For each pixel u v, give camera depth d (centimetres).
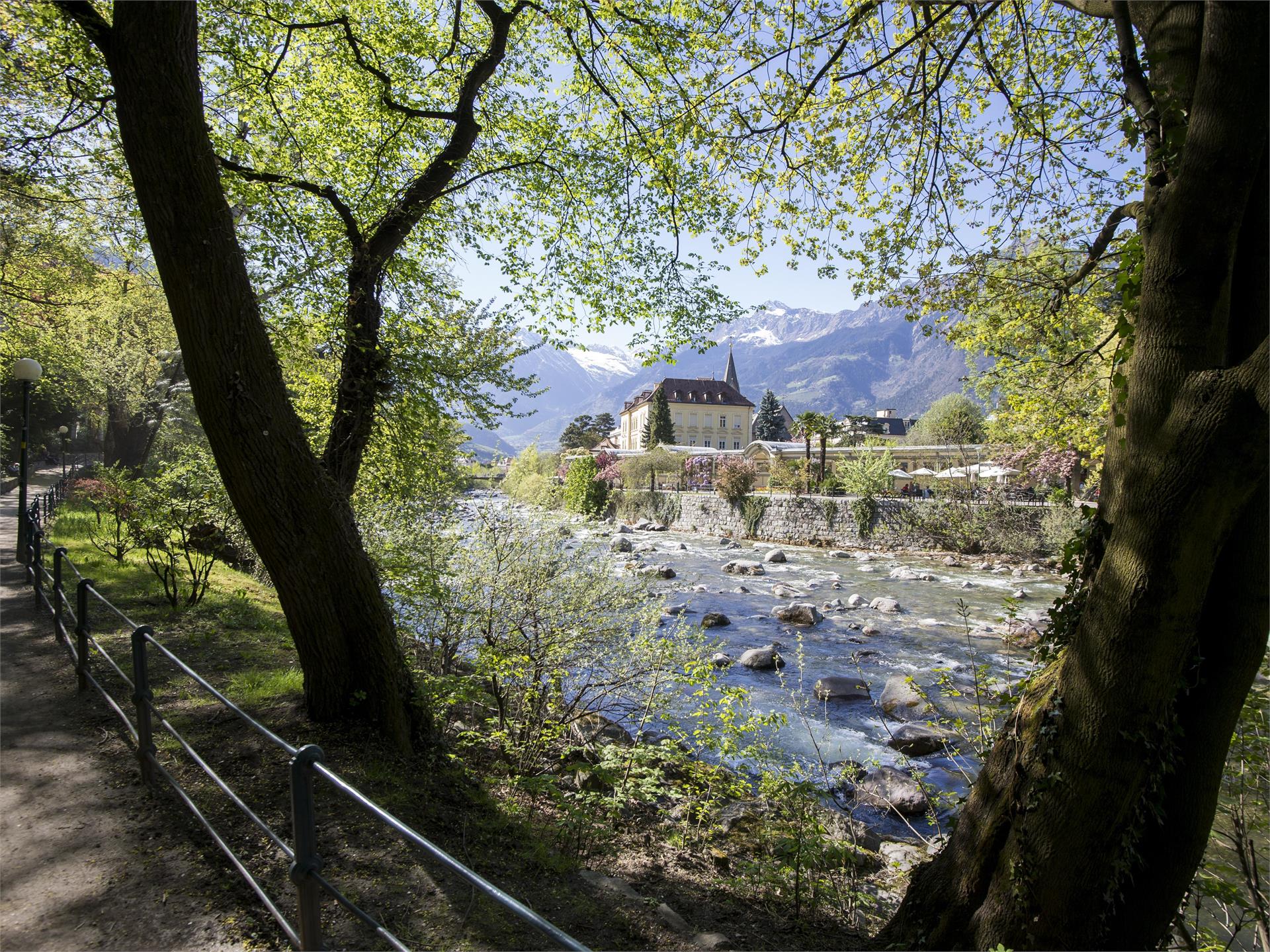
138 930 304
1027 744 328
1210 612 313
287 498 473
